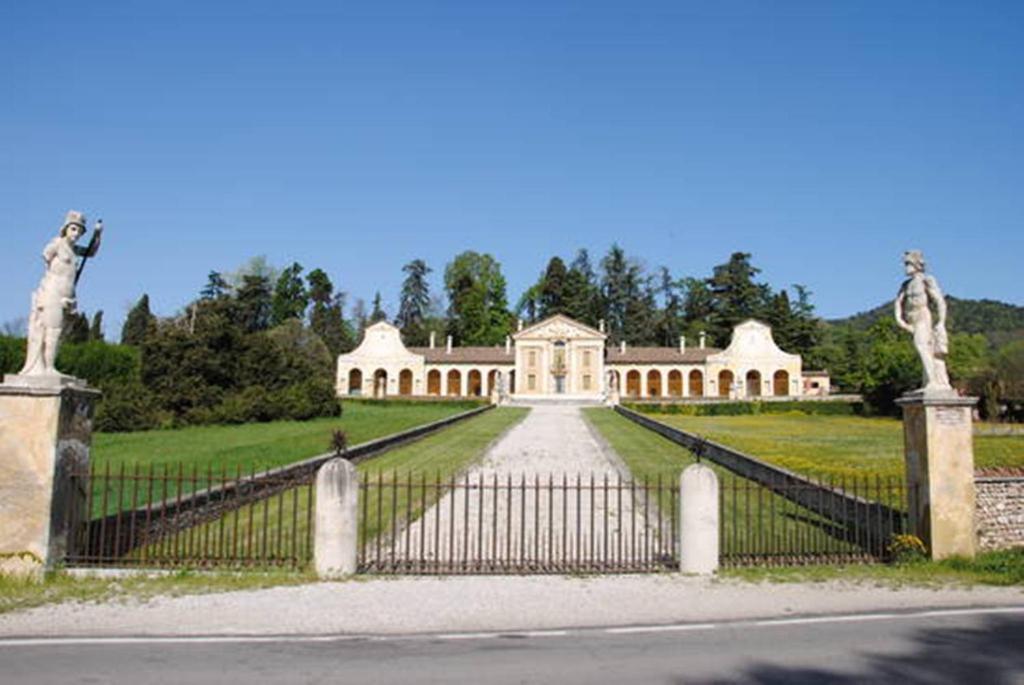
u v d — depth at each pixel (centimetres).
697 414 7838
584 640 805
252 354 4619
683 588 1037
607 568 1161
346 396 9181
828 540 1403
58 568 1062
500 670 702
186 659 730
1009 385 5009
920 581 1076
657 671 702
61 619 865
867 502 1309
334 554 1097
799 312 12125
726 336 11988
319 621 870
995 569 1131
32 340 1082
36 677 673
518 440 3644
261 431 3684
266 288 11556
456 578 1092
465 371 10644
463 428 4416
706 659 738
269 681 668
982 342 7688
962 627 854
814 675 691
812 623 872
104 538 1184
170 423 3853
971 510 1199
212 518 1524
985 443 2856
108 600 945
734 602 966
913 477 1247
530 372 10425
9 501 1038
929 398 1211
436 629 845
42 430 1056
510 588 1033
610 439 3738
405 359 10544
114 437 3288
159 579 1050
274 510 1680
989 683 672
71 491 1103
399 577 1094
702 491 1140
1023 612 919
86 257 1141
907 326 1269
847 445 3259
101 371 4756
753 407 7856
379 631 835
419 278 13950
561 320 10450
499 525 1558
